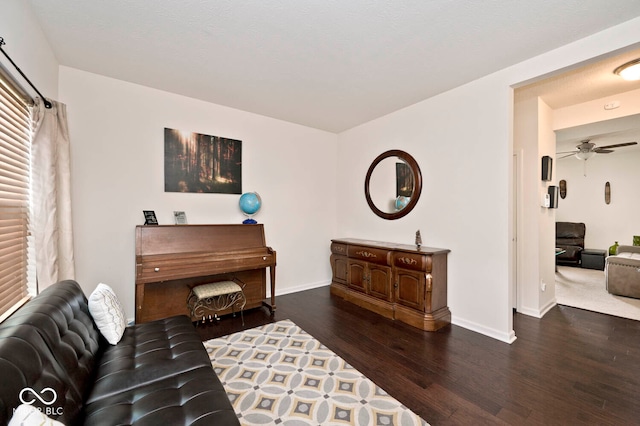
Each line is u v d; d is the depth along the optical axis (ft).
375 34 6.80
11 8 5.11
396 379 6.52
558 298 12.58
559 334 8.89
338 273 13.04
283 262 13.32
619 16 6.12
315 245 14.49
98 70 8.64
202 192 10.92
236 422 3.59
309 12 6.03
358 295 11.71
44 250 6.57
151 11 6.01
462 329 9.33
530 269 10.71
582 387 6.15
